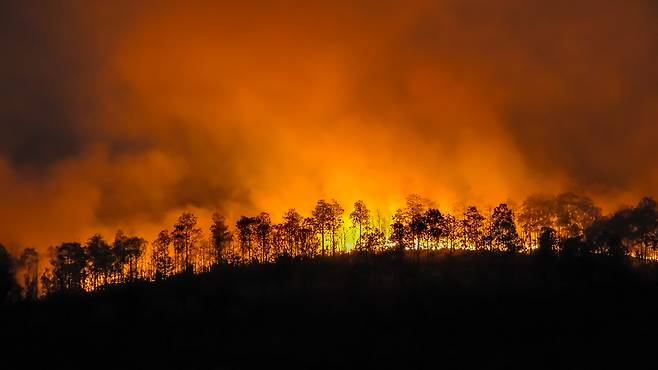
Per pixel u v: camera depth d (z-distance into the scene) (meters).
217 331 142.88
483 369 120.19
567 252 178.50
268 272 182.38
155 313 155.62
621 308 144.75
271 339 137.12
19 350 135.38
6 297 178.38
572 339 131.12
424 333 136.50
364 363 124.19
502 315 143.38
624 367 119.06
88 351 134.12
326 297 158.75
